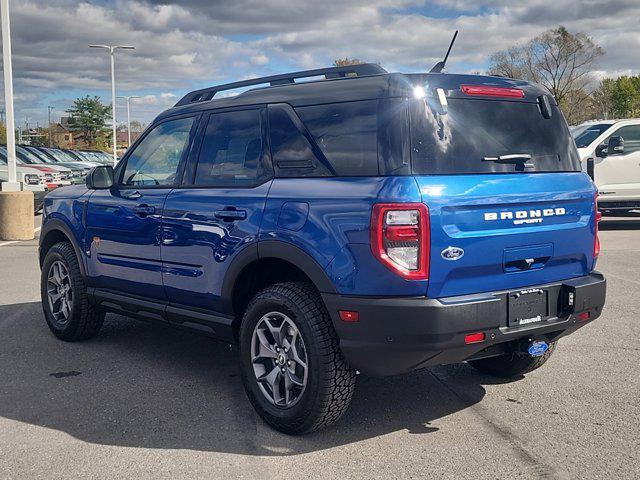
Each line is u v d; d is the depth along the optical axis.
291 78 4.46
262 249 3.99
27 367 5.23
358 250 3.51
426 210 3.42
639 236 12.76
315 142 3.96
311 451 3.71
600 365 5.13
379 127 3.67
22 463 3.58
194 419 4.19
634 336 5.91
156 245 4.85
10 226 13.67
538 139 4.09
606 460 3.54
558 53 47.22
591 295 4.04
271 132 4.24
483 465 3.51
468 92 3.85
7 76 14.46
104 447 3.78
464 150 3.73
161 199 4.82
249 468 3.51
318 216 3.70
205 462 3.58
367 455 3.65
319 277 3.67
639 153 13.38
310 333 3.71
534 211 3.83
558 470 3.44
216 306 4.42
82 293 5.73
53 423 4.12
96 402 4.47
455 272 3.54
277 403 3.99
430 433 3.94
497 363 4.82
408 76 3.73
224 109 4.64
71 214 5.76
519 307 3.78
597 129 13.72
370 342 3.51
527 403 4.39
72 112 86.00
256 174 4.25
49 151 24.69
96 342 5.96
